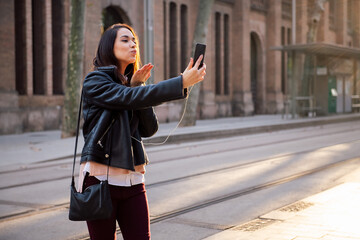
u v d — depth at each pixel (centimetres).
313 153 1027
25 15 1742
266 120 2297
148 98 209
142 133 245
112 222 225
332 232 407
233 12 2900
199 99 2566
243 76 2894
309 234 403
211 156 1018
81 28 1398
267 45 3228
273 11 3192
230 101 2900
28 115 1759
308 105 2533
